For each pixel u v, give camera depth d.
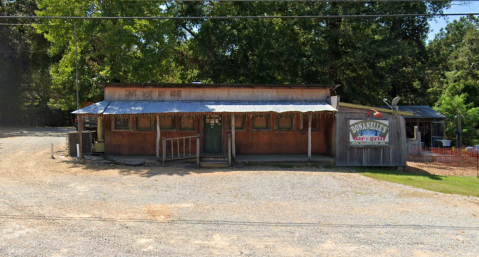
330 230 6.82
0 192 9.08
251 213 7.79
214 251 5.67
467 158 17.83
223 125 15.27
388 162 14.16
